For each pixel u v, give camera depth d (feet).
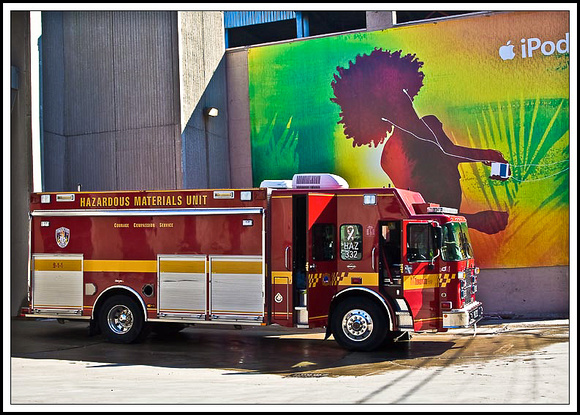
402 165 50.67
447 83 49.62
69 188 55.06
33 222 41.09
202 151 53.78
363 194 36.11
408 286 34.78
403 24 50.83
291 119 54.60
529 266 47.52
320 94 53.47
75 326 48.57
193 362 33.53
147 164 52.54
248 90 56.54
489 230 48.39
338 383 27.30
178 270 37.93
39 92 51.78
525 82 47.80
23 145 50.93
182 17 52.34
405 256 34.91
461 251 36.01
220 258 37.09
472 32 49.06
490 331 42.45
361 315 35.68
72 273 40.09
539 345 36.47
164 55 52.11
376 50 51.60
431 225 34.99
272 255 36.32
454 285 34.73
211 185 54.70
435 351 35.73
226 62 57.72
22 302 51.65
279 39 88.94
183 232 37.96
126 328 39.34
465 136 49.14
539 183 47.42
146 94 52.70
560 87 47.01
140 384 27.50
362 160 51.83
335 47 52.95
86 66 54.85
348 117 52.29
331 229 36.47
